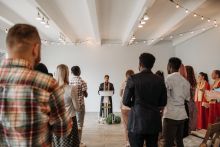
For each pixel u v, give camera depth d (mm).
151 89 2826
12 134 1113
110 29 9156
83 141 5766
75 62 11391
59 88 1212
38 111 1117
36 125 1115
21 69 1146
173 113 3275
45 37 10617
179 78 3355
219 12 6566
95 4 5520
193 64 9312
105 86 8555
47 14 6180
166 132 3338
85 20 7758
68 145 3352
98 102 11383
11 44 1169
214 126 4172
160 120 2877
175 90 3303
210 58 7891
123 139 5945
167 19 7523
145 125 2770
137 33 9969
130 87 2855
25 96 1108
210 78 7875
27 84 1120
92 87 11398
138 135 2844
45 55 11391
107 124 7977
